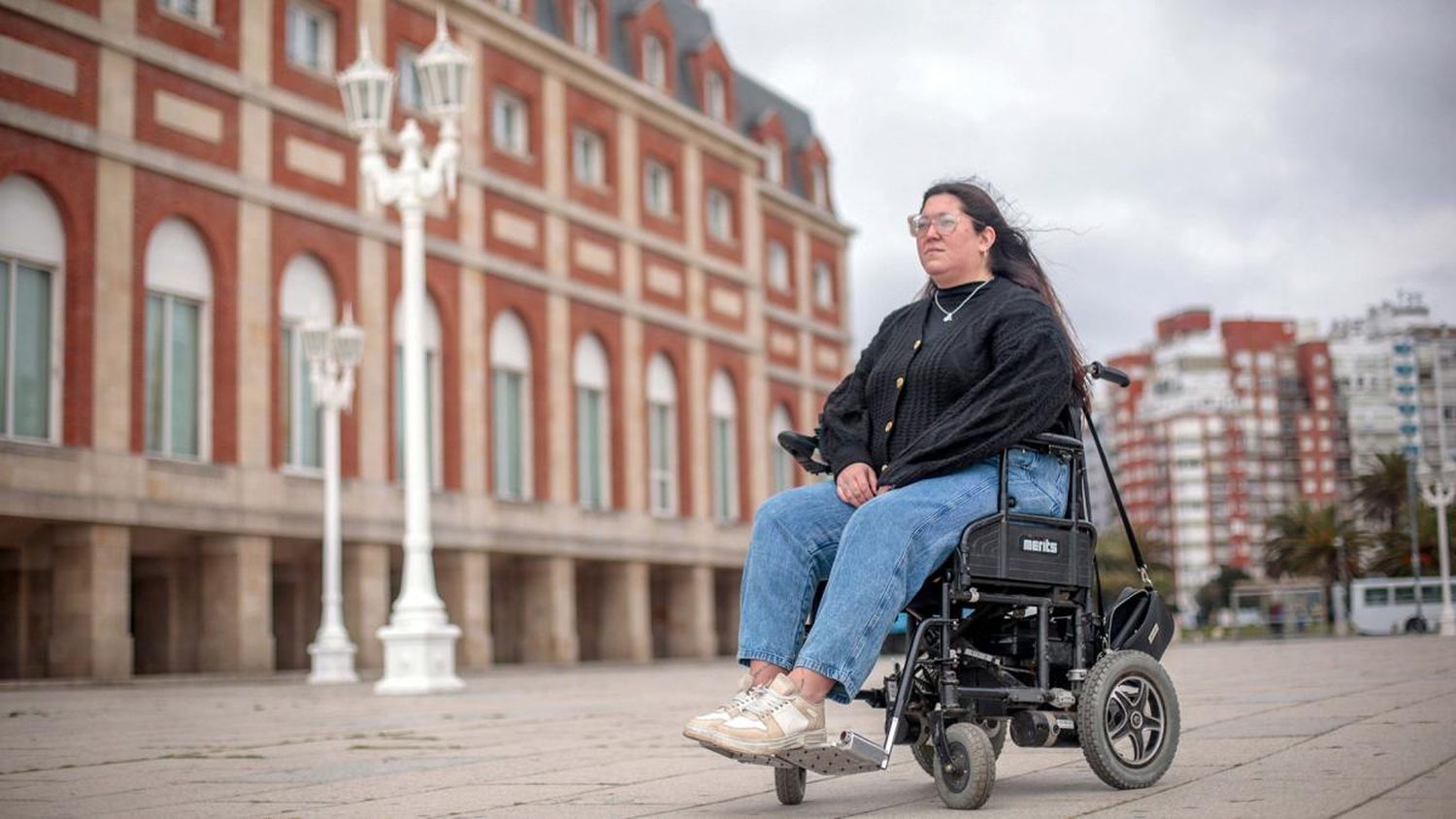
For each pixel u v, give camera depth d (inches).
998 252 211.5
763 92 1989.4
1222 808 169.6
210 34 1051.3
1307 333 5600.4
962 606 195.0
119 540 952.9
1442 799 169.3
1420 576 2247.8
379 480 1165.1
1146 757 196.2
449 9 1285.7
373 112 709.3
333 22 1176.2
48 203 944.3
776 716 177.3
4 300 917.8
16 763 295.3
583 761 274.2
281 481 1069.1
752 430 1688.0
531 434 1357.0
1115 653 195.0
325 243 1138.0
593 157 1496.1
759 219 1750.7
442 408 1255.5
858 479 195.6
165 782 251.0
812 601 196.9
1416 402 3809.1
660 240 1549.0
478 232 1302.9
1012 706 194.5
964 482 191.2
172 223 1024.2
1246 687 449.7
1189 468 5339.6
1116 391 5876.0
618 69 1566.2
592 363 1455.5
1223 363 5378.9
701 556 1568.7
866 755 176.1
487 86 1332.4
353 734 372.8
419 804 207.8
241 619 1029.8
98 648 929.5
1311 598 3161.9
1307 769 206.4
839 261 2016.5
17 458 892.0
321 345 973.8
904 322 208.7
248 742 346.6
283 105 1103.0
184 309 1034.1
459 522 1245.7
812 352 1921.8
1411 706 318.7
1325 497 5295.3
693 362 1590.8
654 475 1541.6
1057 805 179.2
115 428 958.4
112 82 978.1
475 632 1256.2
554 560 1366.9
